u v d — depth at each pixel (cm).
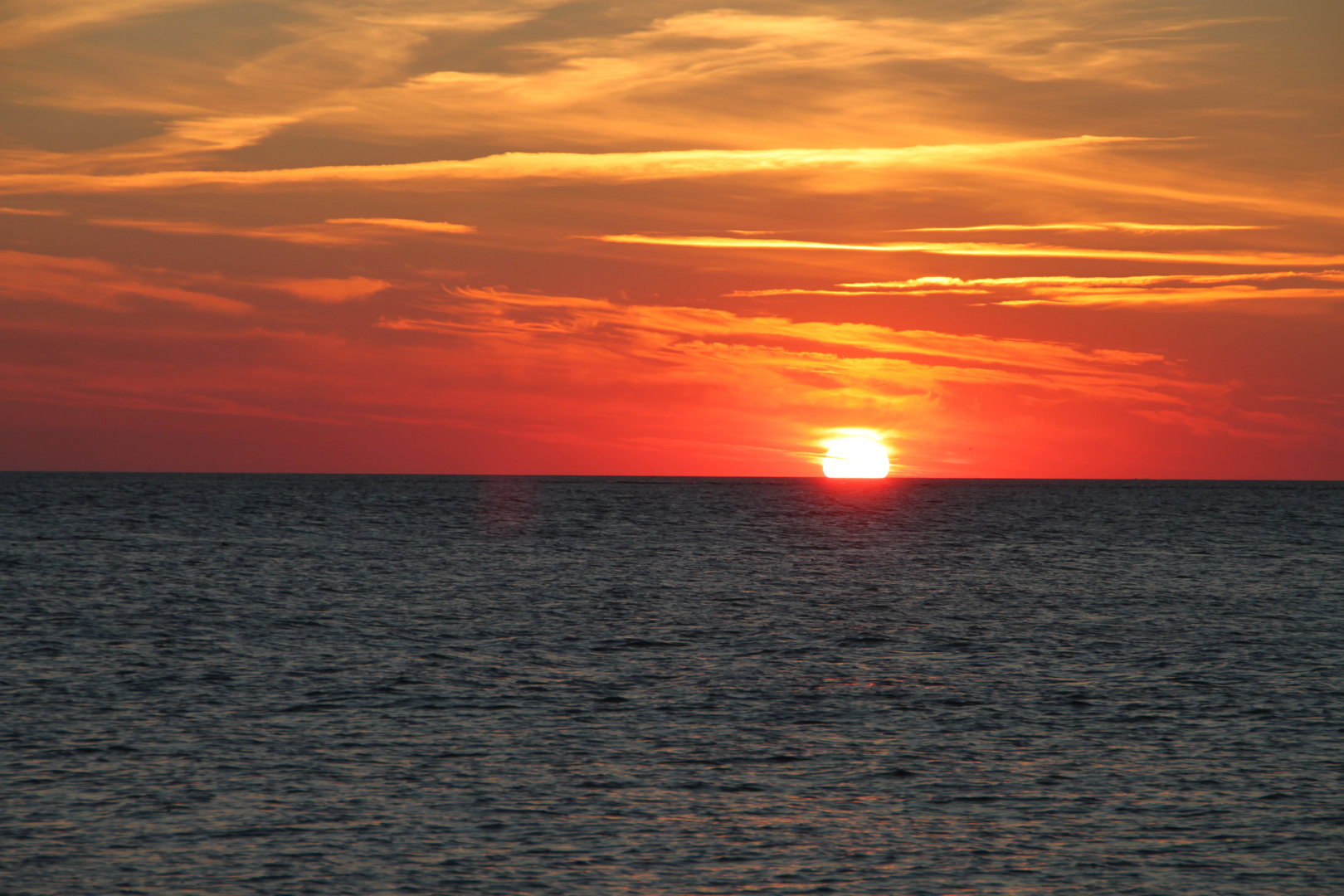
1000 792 3541
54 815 3228
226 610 7012
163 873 2869
